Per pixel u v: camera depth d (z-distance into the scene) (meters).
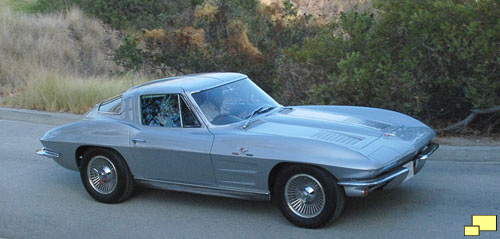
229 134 5.82
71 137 6.78
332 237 5.31
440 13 9.09
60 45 18.20
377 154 5.21
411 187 6.66
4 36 17.33
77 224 6.09
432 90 9.55
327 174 5.24
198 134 5.96
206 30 14.34
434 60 9.33
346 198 6.34
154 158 6.20
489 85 8.63
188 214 6.23
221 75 6.82
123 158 6.49
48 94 12.32
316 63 10.48
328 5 17.11
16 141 10.03
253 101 6.54
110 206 6.64
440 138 8.70
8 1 23.97
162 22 16.11
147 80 13.57
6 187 7.52
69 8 21.59
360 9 13.84
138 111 6.48
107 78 14.26
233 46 13.33
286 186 5.52
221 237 5.51
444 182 6.80
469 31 8.70
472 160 7.73
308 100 9.91
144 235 5.68
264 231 5.59
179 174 6.12
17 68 15.38
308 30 14.30
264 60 13.30
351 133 5.71
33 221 6.21
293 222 5.55
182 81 6.55
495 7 8.87
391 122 6.25
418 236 5.24
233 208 6.34
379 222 5.62
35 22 19.38
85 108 11.88
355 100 9.44
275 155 5.39
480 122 9.12
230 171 5.72
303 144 5.37
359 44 10.47
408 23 9.45
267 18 14.29
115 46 19.84
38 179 7.86
